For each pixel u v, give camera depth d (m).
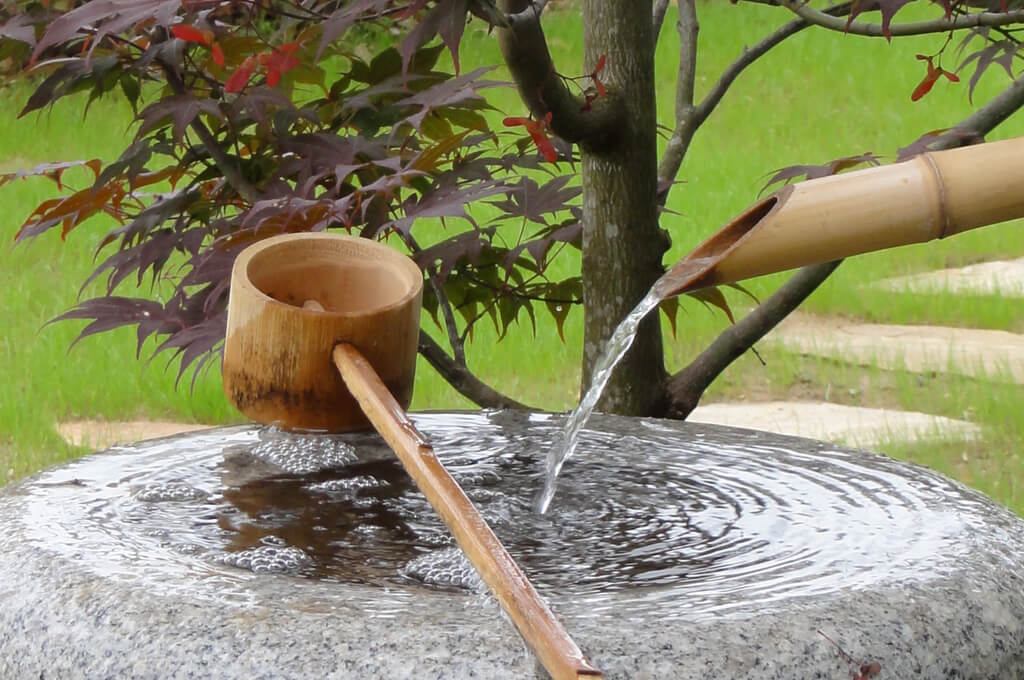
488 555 1.36
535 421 2.64
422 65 2.85
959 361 6.79
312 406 1.99
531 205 2.94
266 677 1.32
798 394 6.48
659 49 14.50
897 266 8.86
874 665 1.39
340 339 1.96
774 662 1.35
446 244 2.86
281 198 2.42
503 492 2.15
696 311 7.75
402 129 2.86
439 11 2.24
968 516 1.90
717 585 1.59
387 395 1.81
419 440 1.66
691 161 10.80
